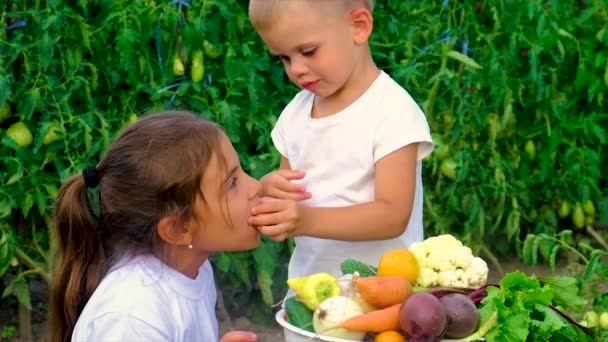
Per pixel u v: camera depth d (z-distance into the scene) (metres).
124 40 4.84
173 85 5.07
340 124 3.43
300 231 3.14
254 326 5.56
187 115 2.90
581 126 6.20
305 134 3.55
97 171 2.86
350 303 2.65
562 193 6.40
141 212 2.79
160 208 2.77
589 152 6.23
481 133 5.98
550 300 2.66
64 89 4.93
